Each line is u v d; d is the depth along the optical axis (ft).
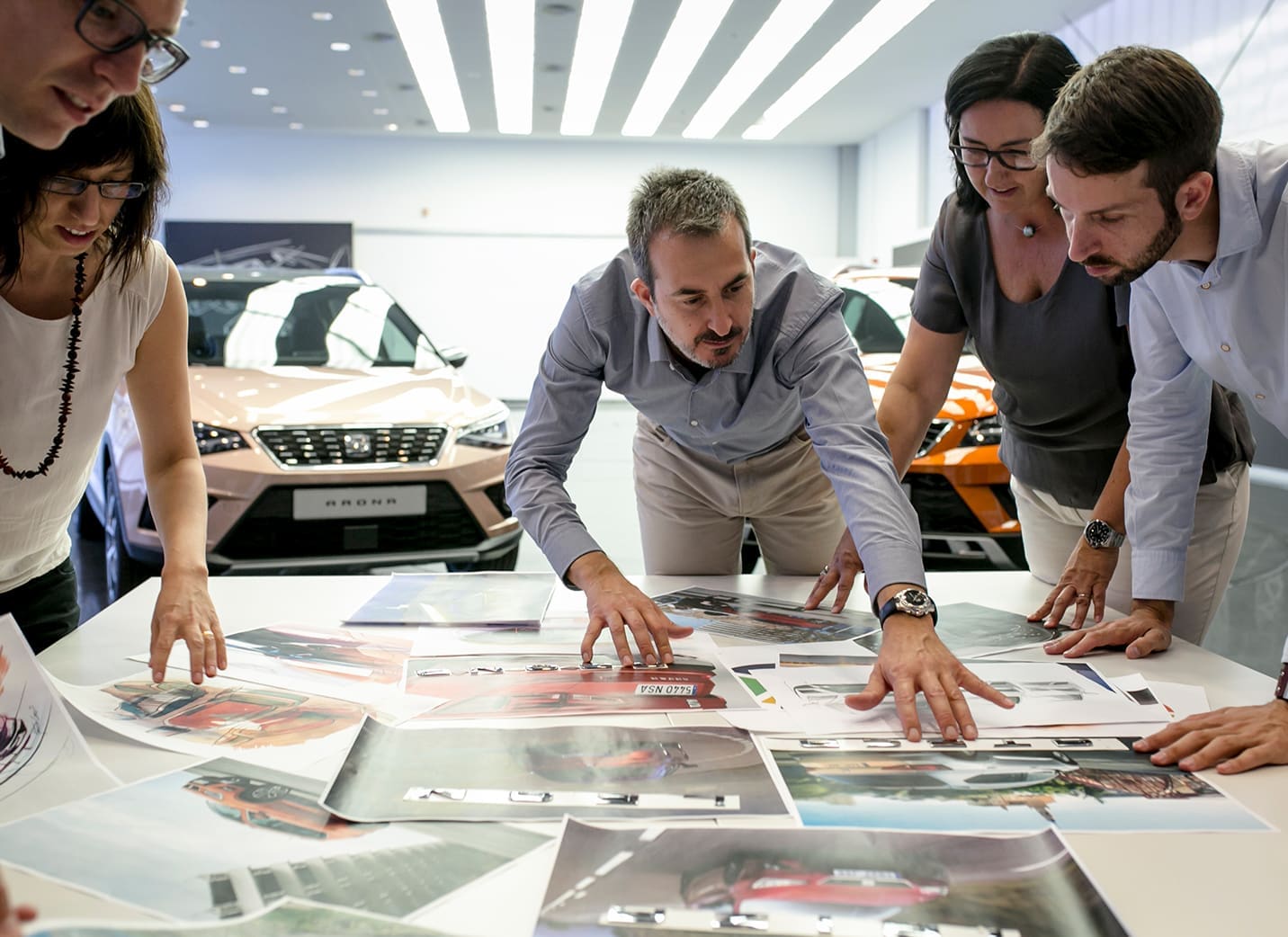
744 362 5.07
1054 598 4.69
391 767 2.94
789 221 47.83
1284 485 15.47
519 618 4.72
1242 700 3.61
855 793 2.79
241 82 34.96
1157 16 25.99
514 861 2.40
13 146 3.14
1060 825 2.62
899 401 5.70
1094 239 3.54
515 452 5.25
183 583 3.93
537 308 46.98
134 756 3.07
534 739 3.16
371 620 4.69
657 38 29.17
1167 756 3.02
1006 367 5.40
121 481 10.27
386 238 45.96
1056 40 4.64
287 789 2.81
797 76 33.99
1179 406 4.38
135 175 3.52
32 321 3.76
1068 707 3.50
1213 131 3.39
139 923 2.08
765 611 4.93
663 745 3.13
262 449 10.39
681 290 4.11
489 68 33.09
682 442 6.17
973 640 4.37
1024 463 5.88
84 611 11.39
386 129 43.27
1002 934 2.09
